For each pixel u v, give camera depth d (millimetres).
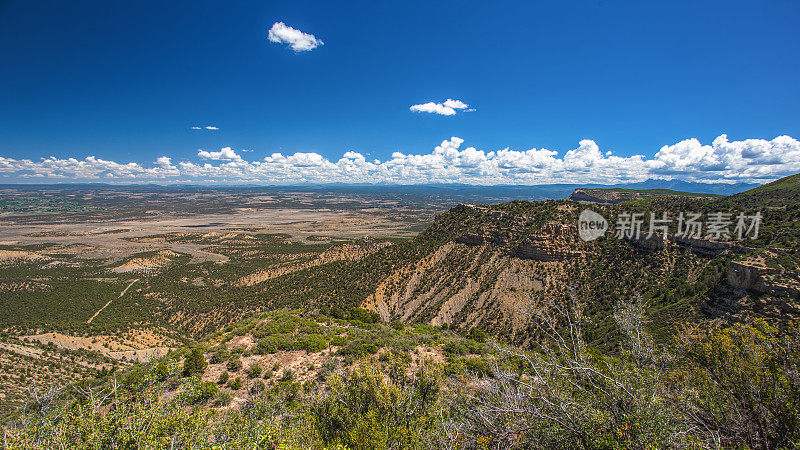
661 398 6016
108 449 7207
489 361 8133
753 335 7094
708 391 6691
